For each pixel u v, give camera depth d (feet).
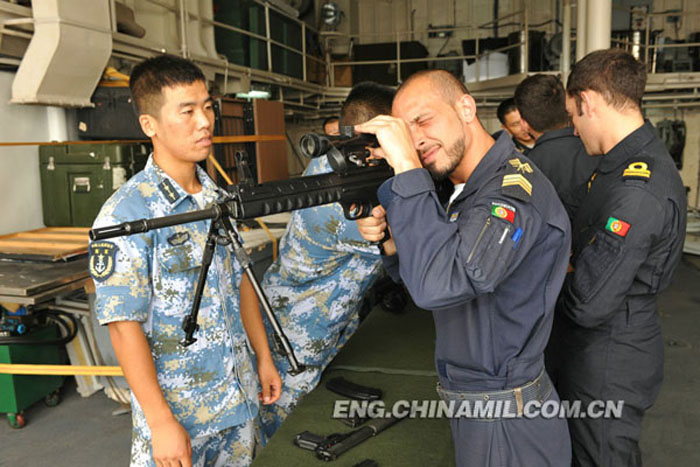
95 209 12.73
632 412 5.72
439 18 36.09
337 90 31.27
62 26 11.80
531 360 4.36
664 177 5.32
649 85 29.91
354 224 6.93
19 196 12.62
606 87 5.60
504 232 3.78
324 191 4.36
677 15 33.53
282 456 6.29
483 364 4.31
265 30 23.58
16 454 9.71
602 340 5.67
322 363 8.17
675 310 16.74
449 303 3.80
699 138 33.27
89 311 11.10
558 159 7.93
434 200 3.87
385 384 7.97
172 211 5.26
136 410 5.41
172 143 5.16
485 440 4.40
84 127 13.62
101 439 10.20
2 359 10.33
